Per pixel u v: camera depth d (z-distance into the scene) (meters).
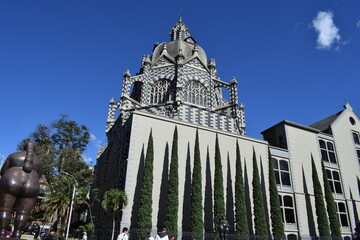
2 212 9.64
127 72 48.12
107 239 31.95
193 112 43.66
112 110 51.12
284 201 38.59
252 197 36.41
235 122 46.06
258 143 40.41
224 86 50.50
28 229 32.12
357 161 49.38
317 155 44.81
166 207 29.11
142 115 34.22
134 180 30.81
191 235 27.98
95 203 50.97
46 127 49.84
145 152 32.66
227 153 37.41
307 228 38.22
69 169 45.88
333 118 52.41
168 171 32.69
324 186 40.03
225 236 24.06
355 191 46.09
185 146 34.94
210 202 33.19
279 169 40.50
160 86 48.69
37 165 10.84
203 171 34.62
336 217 37.69
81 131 51.81
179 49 49.66
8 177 9.91
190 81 48.34
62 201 37.56
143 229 26.72
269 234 35.53
